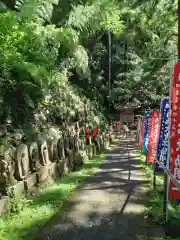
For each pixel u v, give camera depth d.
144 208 4.85
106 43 23.75
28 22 5.77
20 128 5.80
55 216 4.43
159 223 4.20
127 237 3.77
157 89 19.58
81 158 9.79
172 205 4.99
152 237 3.77
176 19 10.26
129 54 22.53
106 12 8.81
